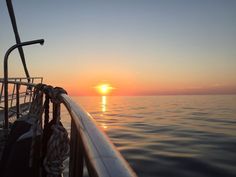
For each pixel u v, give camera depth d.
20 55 4.68
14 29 4.31
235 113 45.72
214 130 22.62
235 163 10.86
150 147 14.51
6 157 2.75
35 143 2.21
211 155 12.43
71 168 1.61
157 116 40.06
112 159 0.76
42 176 2.18
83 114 1.39
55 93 2.20
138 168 10.22
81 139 1.04
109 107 76.12
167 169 10.05
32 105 2.87
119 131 22.28
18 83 4.36
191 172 9.66
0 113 7.19
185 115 41.69
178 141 16.58
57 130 2.08
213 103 98.56
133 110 58.56
